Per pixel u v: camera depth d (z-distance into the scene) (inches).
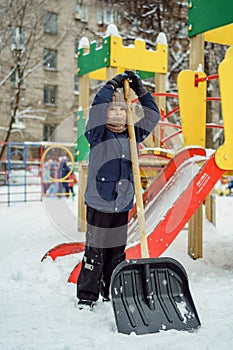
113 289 108.5
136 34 635.5
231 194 598.2
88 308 122.7
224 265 182.5
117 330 104.1
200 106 195.0
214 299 131.3
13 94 1083.3
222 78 164.2
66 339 100.7
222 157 163.2
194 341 98.0
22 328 108.3
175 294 114.1
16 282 153.0
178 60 619.5
